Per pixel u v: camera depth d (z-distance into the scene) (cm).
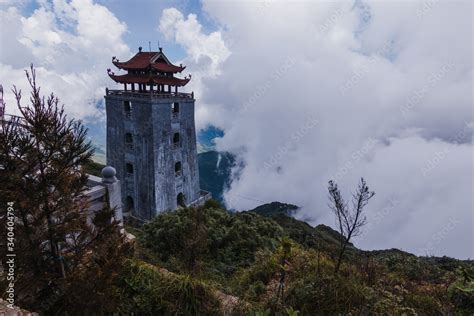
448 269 1413
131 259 850
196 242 1341
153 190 3484
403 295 795
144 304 723
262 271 1045
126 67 3503
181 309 724
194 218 1664
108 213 675
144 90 3634
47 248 624
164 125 3534
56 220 614
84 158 609
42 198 559
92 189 950
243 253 1594
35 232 570
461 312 705
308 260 1028
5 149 520
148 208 3575
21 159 543
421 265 1333
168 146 3641
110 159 3875
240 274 1213
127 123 3572
